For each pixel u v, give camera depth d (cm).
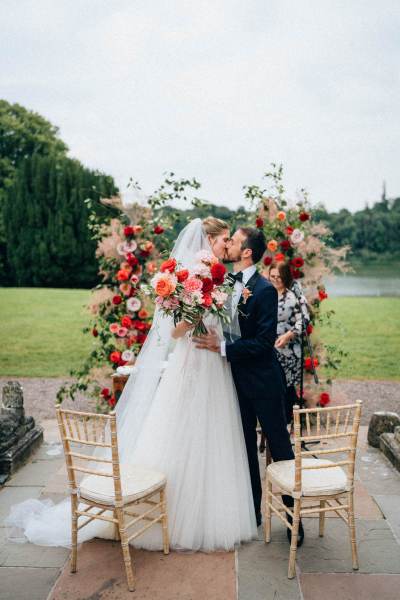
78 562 295
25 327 1261
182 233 329
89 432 526
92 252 2647
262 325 311
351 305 1616
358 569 286
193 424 306
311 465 304
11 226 2698
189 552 302
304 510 283
